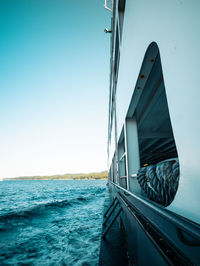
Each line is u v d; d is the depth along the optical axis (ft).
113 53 17.62
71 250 15.26
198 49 2.32
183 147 2.88
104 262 7.47
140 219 5.19
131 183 10.12
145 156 43.14
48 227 25.12
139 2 5.94
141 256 4.79
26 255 15.03
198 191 2.51
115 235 11.14
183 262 2.53
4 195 98.99
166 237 3.10
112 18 15.58
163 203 4.73
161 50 3.84
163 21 3.70
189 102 2.59
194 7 2.44
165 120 18.44
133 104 9.22
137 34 6.41
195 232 1.91
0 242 18.70
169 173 4.29
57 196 85.10
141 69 6.34
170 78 3.31
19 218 31.99
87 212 36.35
